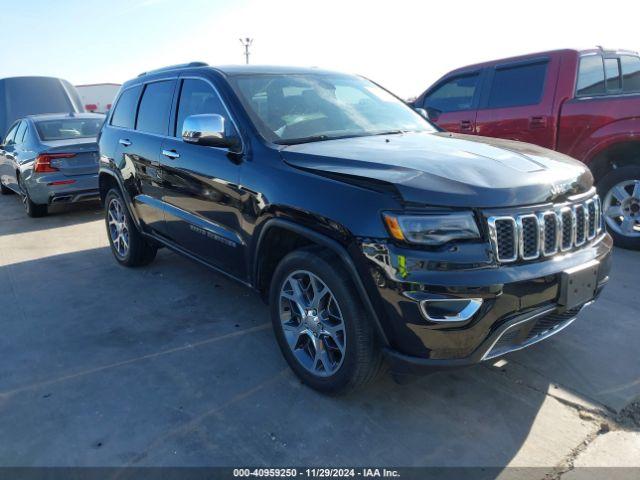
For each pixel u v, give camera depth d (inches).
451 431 104.7
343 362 107.7
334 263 106.3
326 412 111.0
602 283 113.5
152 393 119.0
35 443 103.0
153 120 175.9
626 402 112.3
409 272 93.1
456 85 276.1
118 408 113.6
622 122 206.1
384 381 122.0
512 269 96.0
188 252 163.3
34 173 293.7
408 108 170.9
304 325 117.4
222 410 112.2
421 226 93.3
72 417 110.8
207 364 131.4
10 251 243.4
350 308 103.2
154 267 209.3
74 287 189.3
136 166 179.5
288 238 124.2
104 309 167.8
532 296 97.9
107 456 98.9
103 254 232.8
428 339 95.3
